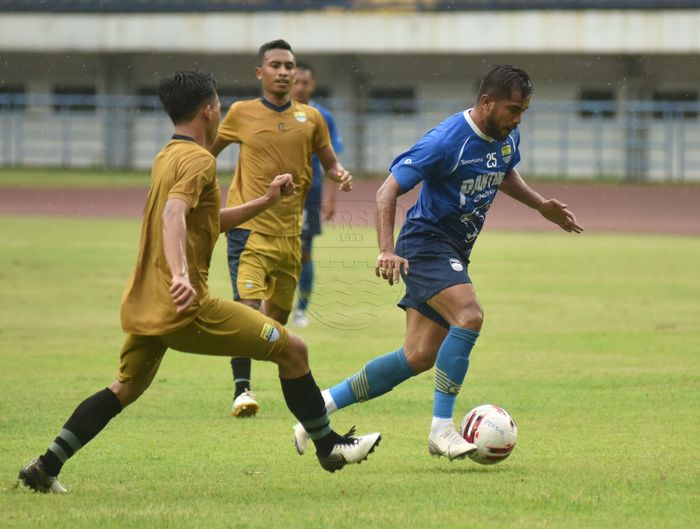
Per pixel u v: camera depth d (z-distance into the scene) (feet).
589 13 305.53
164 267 42.22
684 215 238.27
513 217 234.17
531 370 76.38
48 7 326.65
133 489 44.70
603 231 208.85
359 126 328.29
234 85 335.47
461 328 48.65
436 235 50.70
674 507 41.50
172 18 323.37
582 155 323.98
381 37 316.40
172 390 69.97
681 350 84.89
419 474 47.80
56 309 106.63
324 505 41.88
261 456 51.62
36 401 64.95
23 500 42.42
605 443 54.13
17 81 343.67
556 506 41.60
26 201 250.57
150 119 336.90
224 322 42.86
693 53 301.84
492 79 48.85
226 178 291.17
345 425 59.00
